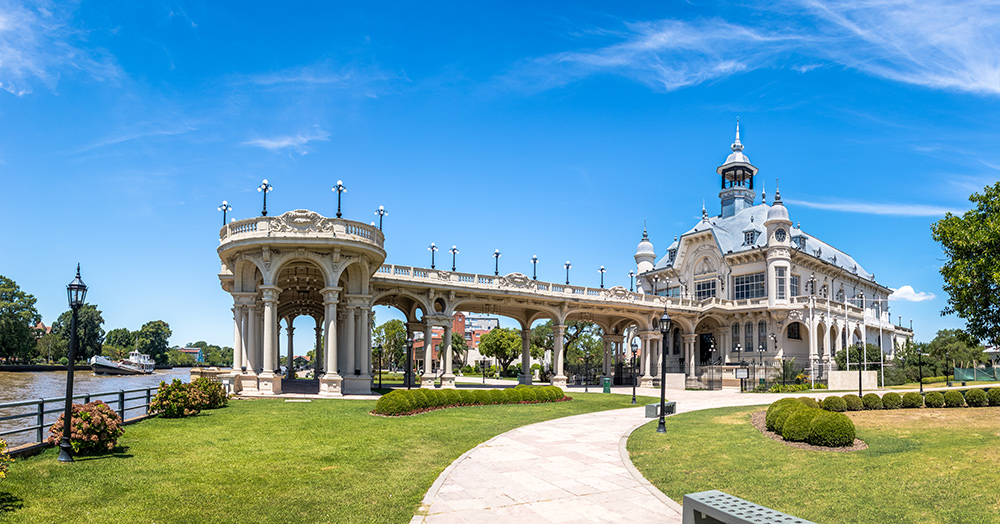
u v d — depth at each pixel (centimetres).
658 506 1309
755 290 7156
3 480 1407
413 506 1306
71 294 1725
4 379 8519
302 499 1358
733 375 5969
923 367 7044
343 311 4881
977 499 1278
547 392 3881
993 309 2841
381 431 2334
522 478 1566
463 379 9800
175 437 2097
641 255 8675
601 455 1894
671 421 2770
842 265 8544
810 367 6556
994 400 3048
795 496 1348
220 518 1218
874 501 1294
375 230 4084
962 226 2917
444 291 5244
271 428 2342
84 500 1310
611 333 7288
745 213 7931
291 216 3803
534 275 6069
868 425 2286
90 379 9419
